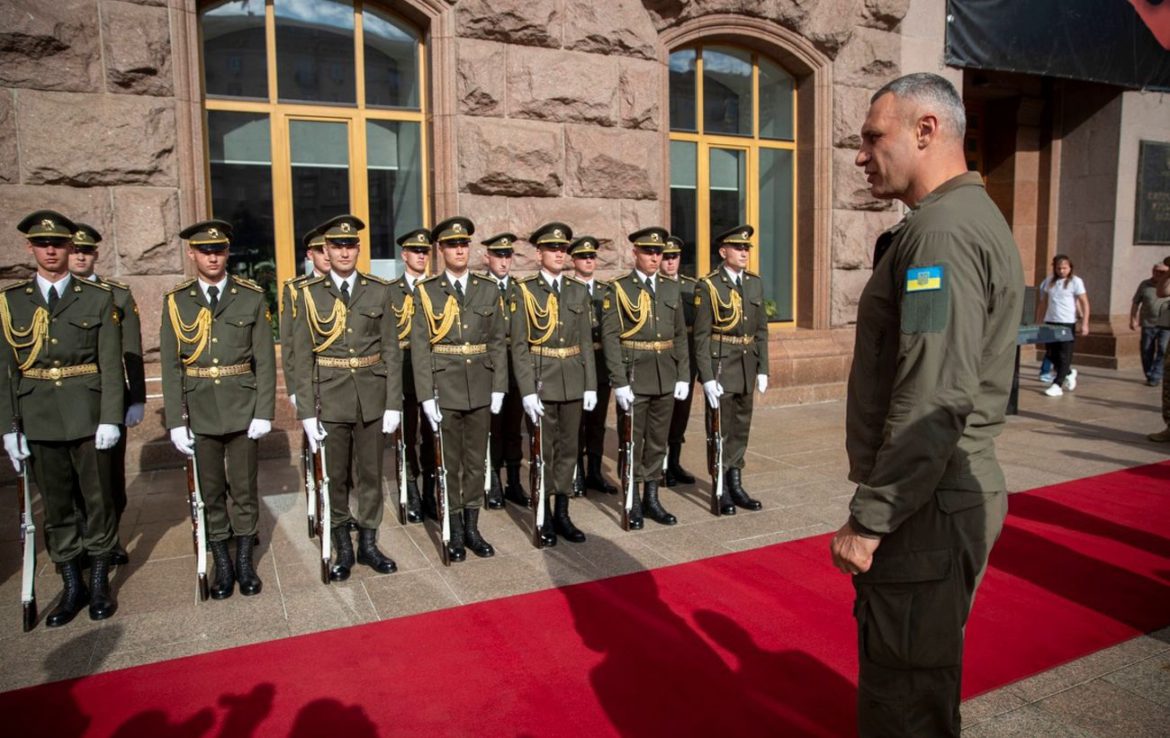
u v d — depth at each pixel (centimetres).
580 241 630
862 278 1033
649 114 866
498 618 400
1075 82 1298
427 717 312
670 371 556
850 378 226
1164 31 1274
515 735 299
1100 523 536
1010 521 540
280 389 722
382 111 790
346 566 455
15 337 402
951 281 189
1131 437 795
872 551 194
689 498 609
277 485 632
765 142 999
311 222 777
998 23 1108
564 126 823
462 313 495
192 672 349
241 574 438
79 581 418
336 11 772
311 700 325
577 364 532
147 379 671
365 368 468
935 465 186
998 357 201
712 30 905
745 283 579
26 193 632
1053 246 1338
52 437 405
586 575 457
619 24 839
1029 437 796
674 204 955
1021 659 358
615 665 351
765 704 318
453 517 504
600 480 634
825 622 392
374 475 476
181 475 657
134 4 654
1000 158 1335
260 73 749
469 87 773
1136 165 1280
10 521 552
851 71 997
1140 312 1107
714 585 439
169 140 673
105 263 659
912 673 205
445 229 499
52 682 342
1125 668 351
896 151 217
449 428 493
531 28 793
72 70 639
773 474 668
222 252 449
